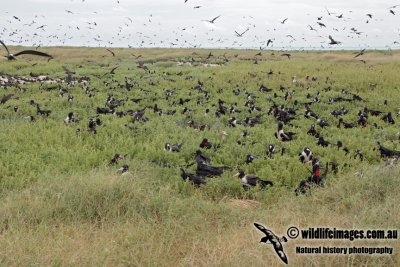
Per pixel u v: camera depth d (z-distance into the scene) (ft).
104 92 95.14
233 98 89.61
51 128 58.54
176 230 27.25
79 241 24.29
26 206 30.09
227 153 49.49
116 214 30.12
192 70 134.41
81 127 59.57
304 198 33.47
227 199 36.63
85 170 40.78
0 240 23.89
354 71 125.18
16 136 51.88
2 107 73.15
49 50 225.15
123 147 49.65
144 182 35.68
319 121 67.87
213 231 27.76
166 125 61.67
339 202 31.53
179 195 35.53
